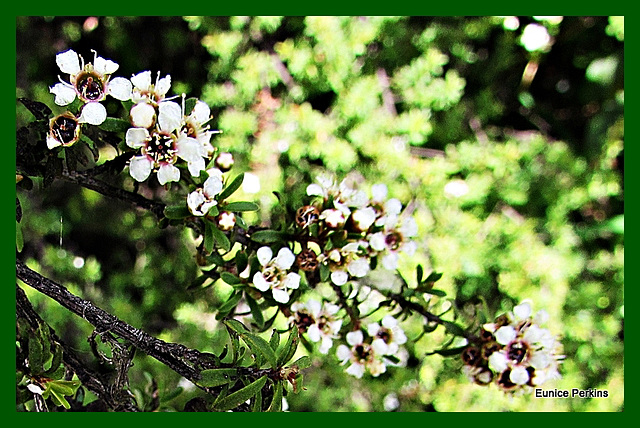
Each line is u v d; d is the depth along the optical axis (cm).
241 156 48
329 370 47
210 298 47
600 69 54
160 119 33
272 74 50
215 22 50
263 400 34
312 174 49
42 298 44
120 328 34
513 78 57
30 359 33
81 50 50
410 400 48
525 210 54
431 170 49
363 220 36
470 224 49
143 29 51
